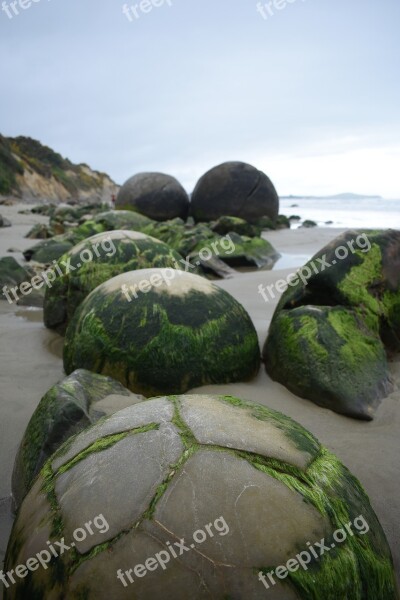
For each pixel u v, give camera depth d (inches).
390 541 80.0
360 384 124.4
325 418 119.3
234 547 51.9
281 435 69.4
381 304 151.3
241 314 145.8
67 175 2417.6
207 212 688.4
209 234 463.8
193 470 58.6
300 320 140.0
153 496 56.3
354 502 65.4
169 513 54.4
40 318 226.7
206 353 130.5
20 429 115.3
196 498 55.4
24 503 65.4
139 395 114.3
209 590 49.5
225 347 133.7
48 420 90.0
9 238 557.3
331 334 134.3
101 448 64.8
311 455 68.0
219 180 676.1
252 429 68.2
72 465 64.4
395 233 162.6
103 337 130.9
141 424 68.0
